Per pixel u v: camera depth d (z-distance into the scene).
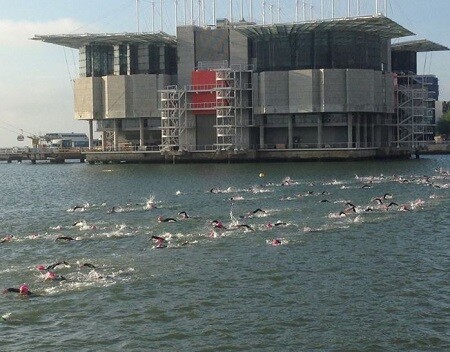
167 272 37.97
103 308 31.77
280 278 36.28
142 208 67.94
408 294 32.72
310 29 149.38
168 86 159.62
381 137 167.12
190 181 105.19
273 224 52.62
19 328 29.45
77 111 168.12
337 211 60.47
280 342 27.23
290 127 153.88
